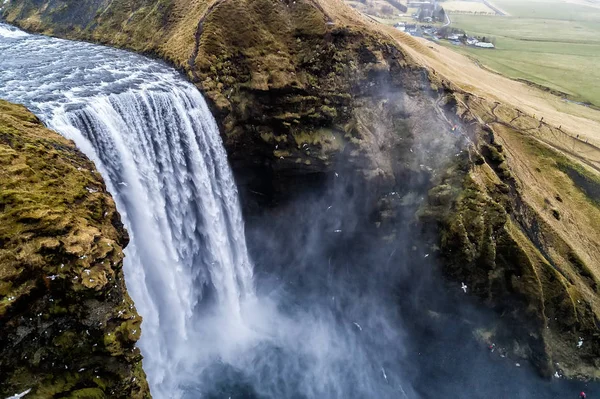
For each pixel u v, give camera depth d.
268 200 51.25
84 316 21.03
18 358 19.45
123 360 22.41
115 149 34.09
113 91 37.69
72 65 45.84
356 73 52.31
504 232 46.81
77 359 21.12
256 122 47.34
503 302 46.66
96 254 21.86
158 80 43.69
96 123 32.88
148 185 37.06
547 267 47.03
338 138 49.75
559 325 46.47
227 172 46.94
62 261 20.75
